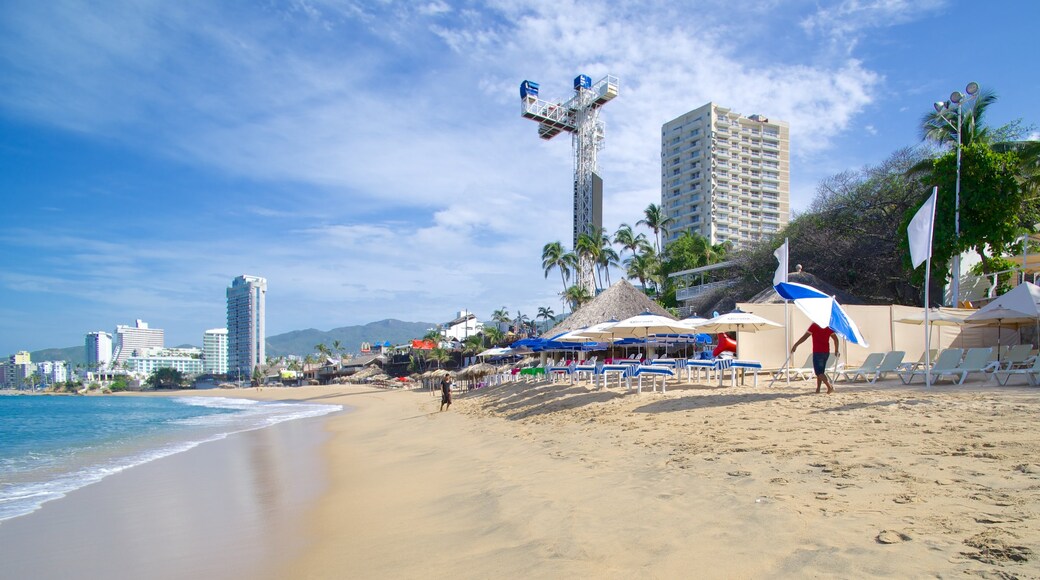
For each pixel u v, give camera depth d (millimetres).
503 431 13672
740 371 16609
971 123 24391
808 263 36469
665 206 104000
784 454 6438
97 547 6855
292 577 5168
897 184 33312
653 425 9828
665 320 15102
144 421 33375
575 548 4582
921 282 24078
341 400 58906
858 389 11492
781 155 102625
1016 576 2953
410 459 12008
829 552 3652
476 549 5066
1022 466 4832
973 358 11461
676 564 3916
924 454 5629
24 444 19875
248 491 9938
